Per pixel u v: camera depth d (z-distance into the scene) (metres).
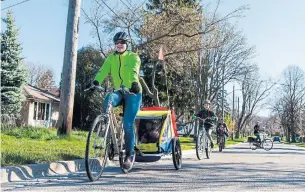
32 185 6.02
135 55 7.27
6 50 38.25
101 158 6.85
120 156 7.47
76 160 8.47
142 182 6.56
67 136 14.62
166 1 23.62
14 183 6.18
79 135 16.84
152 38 23.19
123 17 24.03
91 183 6.31
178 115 51.44
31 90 47.88
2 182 6.24
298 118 104.00
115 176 7.33
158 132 8.84
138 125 8.92
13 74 37.94
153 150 8.55
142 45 22.62
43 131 15.59
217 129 21.98
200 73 38.72
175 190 5.75
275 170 9.23
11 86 38.19
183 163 11.09
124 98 7.20
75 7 15.18
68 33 15.17
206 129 13.86
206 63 39.22
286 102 101.56
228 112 93.75
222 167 9.71
